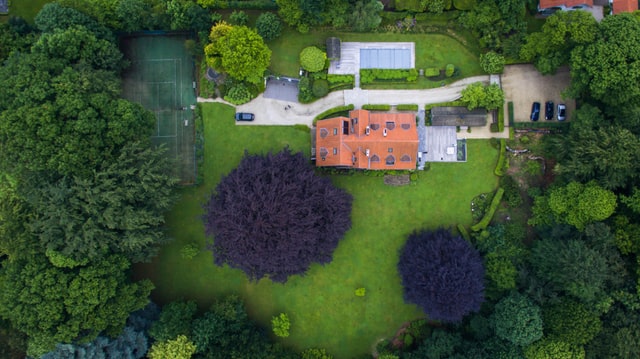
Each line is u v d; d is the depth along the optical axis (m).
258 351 63.25
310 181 61.03
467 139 69.62
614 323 60.38
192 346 62.16
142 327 64.56
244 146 69.62
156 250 64.00
